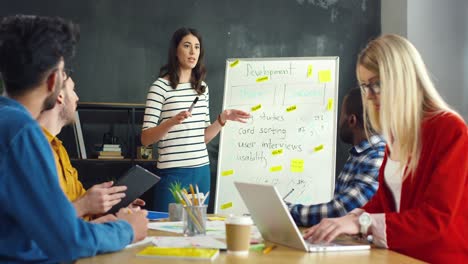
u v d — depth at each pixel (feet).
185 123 11.17
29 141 4.00
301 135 11.22
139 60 15.58
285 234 5.06
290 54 16.19
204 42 15.83
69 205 4.07
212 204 15.69
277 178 11.08
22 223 3.97
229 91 11.74
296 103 11.40
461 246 5.14
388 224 5.01
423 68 5.45
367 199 6.75
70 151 15.08
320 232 5.09
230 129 11.50
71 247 4.06
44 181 3.98
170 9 15.74
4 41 4.30
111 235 4.56
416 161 5.30
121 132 15.49
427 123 5.29
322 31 16.31
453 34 15.02
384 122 5.40
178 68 11.34
